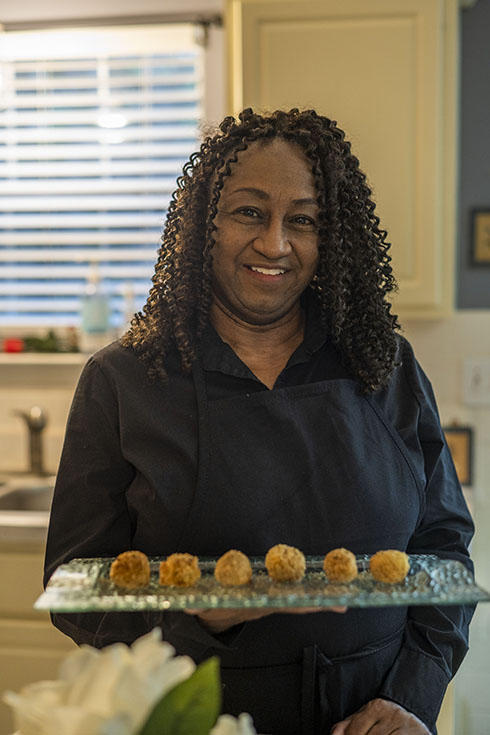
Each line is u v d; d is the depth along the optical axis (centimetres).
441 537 126
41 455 256
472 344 248
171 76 261
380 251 126
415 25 210
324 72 212
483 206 245
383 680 117
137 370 118
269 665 112
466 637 124
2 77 263
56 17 255
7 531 201
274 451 114
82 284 274
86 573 98
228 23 216
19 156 268
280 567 96
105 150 266
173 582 94
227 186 113
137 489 116
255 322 119
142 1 252
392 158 214
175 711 60
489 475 249
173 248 122
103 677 63
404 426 124
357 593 91
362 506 115
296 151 114
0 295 275
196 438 114
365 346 121
